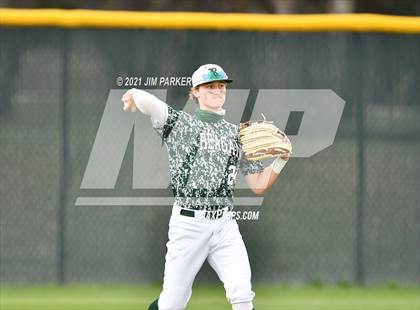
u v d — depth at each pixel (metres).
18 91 22.81
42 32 22.66
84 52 22.64
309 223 22.94
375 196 23.11
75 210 22.72
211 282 22.55
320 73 22.88
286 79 22.80
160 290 22.47
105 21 22.50
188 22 22.50
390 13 31.30
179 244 14.64
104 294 22.11
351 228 23.03
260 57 22.69
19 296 21.89
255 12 29.20
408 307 21.09
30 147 22.94
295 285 22.92
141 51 22.61
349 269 23.00
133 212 22.72
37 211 23.00
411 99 23.11
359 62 22.92
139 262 22.75
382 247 23.12
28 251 22.92
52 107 22.80
